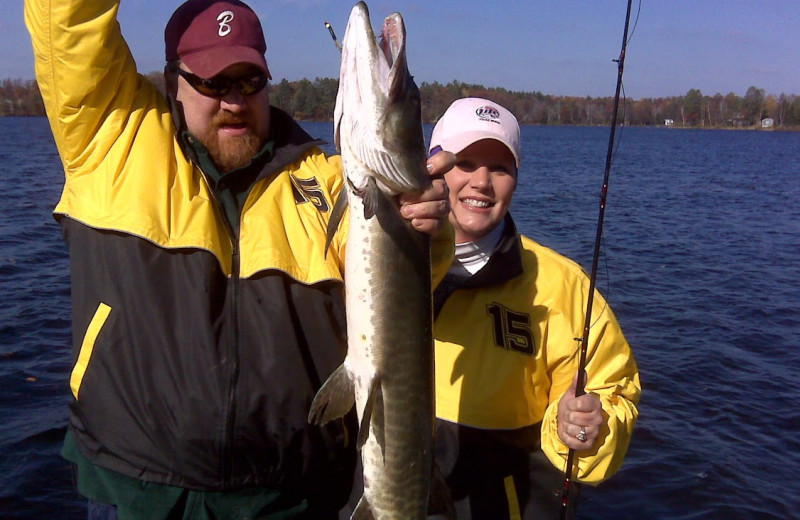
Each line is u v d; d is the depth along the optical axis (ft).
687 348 28.35
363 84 7.79
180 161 9.58
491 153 9.86
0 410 19.98
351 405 8.66
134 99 9.74
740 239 55.52
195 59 9.61
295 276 9.23
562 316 10.21
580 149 195.52
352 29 7.95
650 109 319.47
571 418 8.94
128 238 8.97
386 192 7.94
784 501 17.80
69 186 9.65
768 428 21.63
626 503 17.69
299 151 10.20
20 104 305.53
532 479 10.02
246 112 9.74
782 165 151.64
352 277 8.33
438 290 10.18
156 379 8.82
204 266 9.00
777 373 25.91
